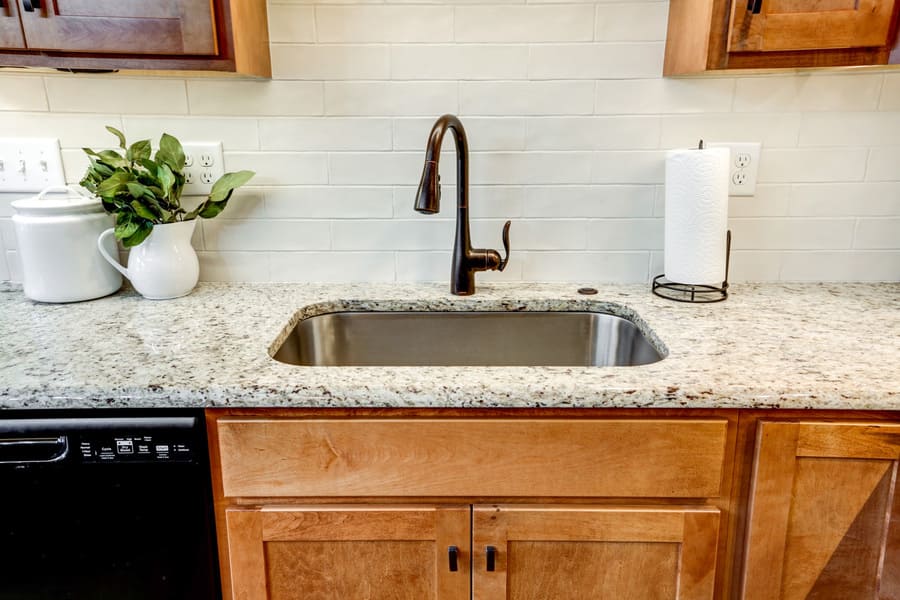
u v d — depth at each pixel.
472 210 1.38
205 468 0.91
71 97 1.30
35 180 1.34
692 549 0.92
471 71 1.29
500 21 1.27
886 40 1.00
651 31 1.27
